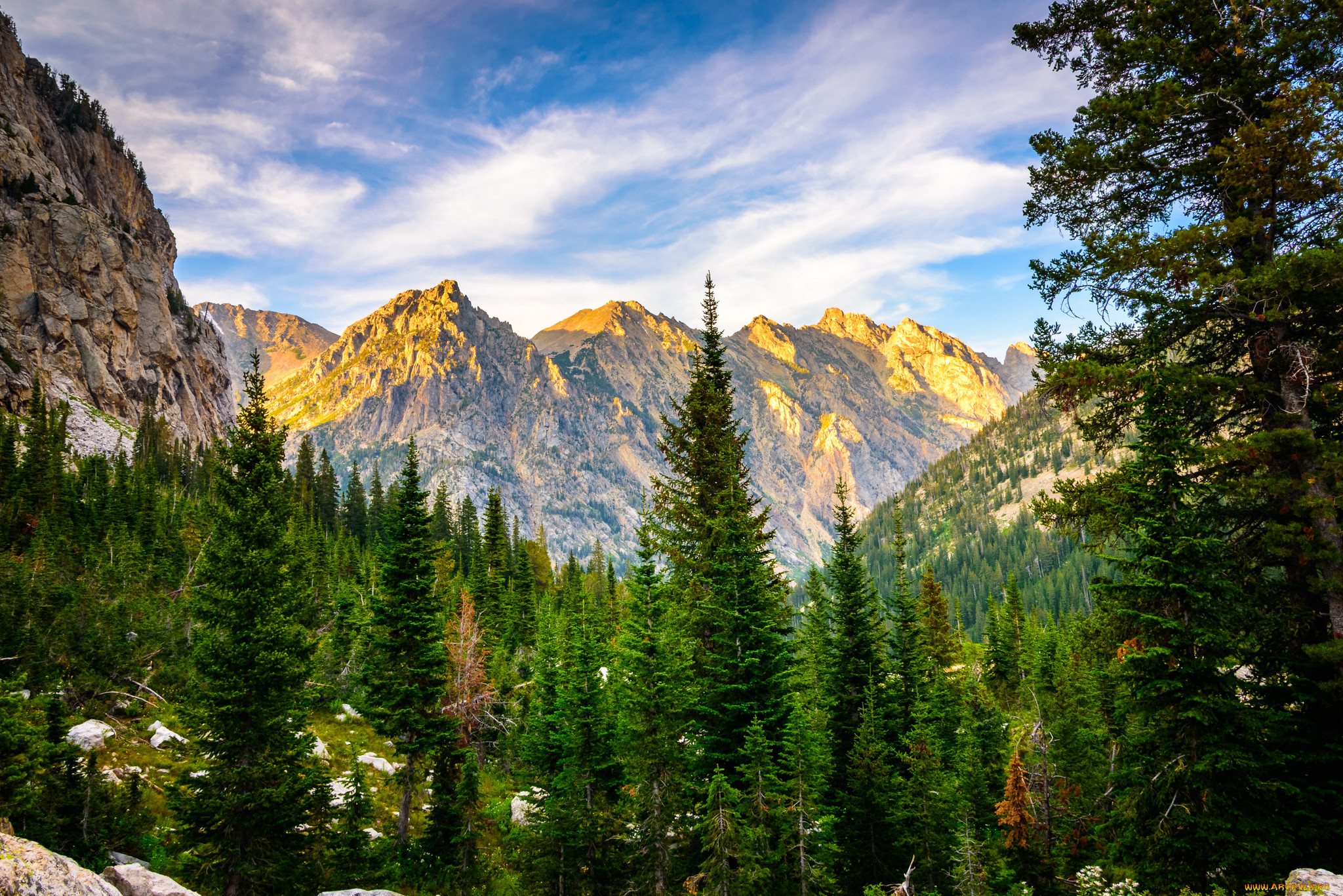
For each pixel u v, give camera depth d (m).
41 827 18.02
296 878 19.73
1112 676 14.65
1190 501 14.51
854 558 27.33
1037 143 15.88
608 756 20.05
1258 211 13.73
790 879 17.67
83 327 190.88
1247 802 12.38
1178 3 13.49
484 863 25.47
